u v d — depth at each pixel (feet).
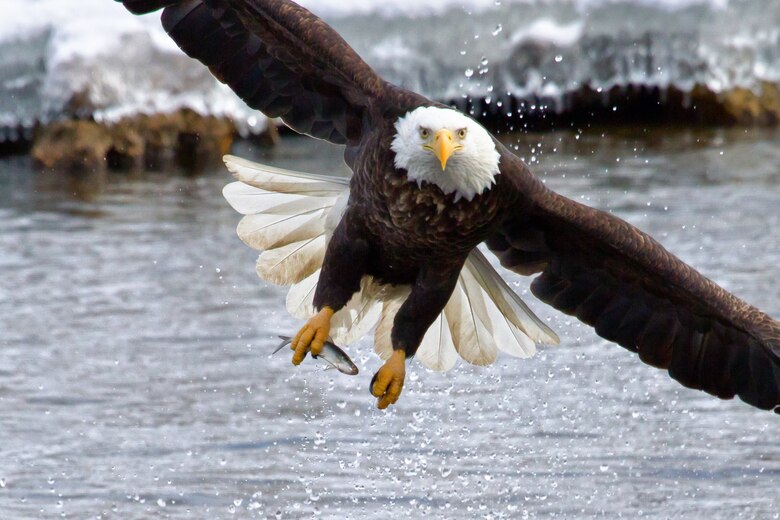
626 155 75.36
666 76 83.61
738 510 34.19
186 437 38.47
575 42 82.02
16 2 77.66
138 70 75.51
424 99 29.19
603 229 30.68
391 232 29.73
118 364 43.86
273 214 32.17
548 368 44.06
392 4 79.15
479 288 32.91
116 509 34.09
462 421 39.86
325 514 34.09
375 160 29.09
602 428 39.24
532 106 81.10
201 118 76.43
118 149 74.79
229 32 31.81
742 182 68.18
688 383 32.42
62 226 61.21
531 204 30.17
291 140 82.38
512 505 34.60
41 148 74.02
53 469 36.24
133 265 54.75
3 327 47.06
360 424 39.68
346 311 31.40
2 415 39.63
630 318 32.58
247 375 43.24
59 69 74.38
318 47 30.27
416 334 31.45
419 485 35.68
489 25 80.38
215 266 54.80
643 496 35.01
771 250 55.31
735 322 30.78
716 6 83.87
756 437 38.65
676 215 61.16
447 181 28.37
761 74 86.07
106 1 77.77
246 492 35.17
